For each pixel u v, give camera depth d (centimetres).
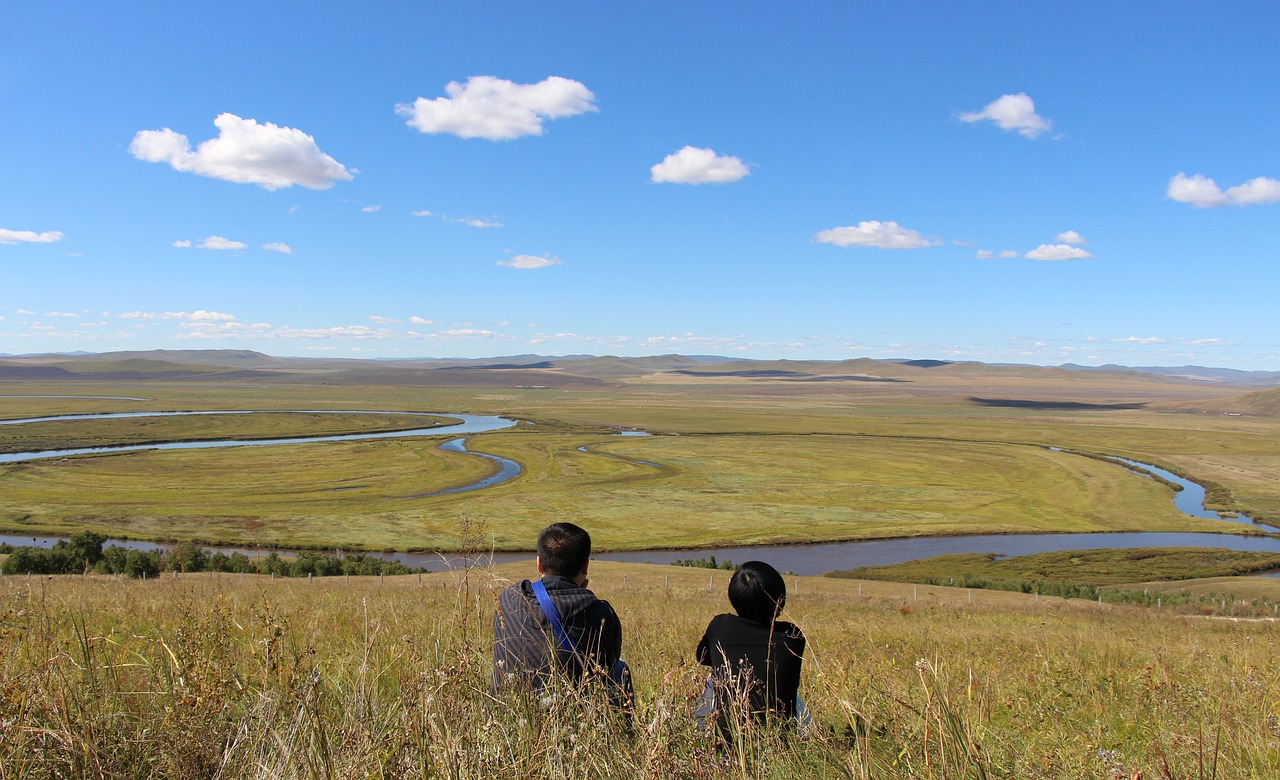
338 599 1437
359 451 12812
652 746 310
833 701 447
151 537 6719
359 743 300
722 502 8850
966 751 311
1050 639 1392
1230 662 982
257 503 8494
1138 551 6378
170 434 15488
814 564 6200
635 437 15925
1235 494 9731
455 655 391
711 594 3206
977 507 8825
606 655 408
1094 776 367
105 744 302
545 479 10200
